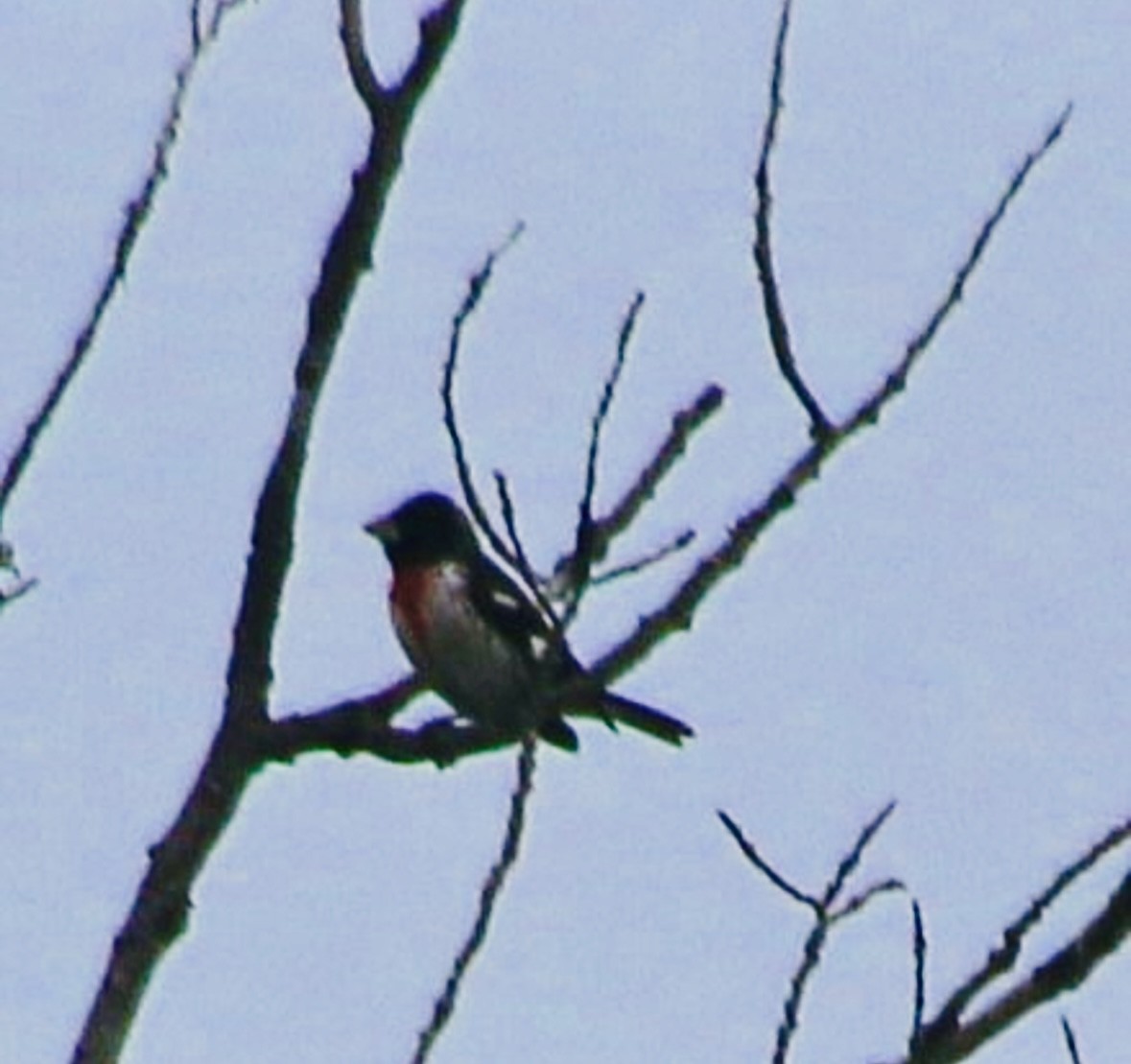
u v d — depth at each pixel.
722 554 8.08
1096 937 6.54
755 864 6.87
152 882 7.26
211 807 7.40
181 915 7.22
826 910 6.69
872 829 6.75
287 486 7.57
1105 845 6.57
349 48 7.46
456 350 7.75
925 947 6.57
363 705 9.16
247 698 7.52
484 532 7.78
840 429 7.88
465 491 7.78
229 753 7.47
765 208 7.71
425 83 7.50
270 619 7.56
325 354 7.57
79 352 7.46
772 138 7.77
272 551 7.57
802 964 6.61
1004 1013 6.54
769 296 7.75
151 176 7.57
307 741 7.48
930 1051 6.51
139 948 7.14
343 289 7.55
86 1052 6.93
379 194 7.51
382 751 9.13
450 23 7.50
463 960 6.51
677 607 8.09
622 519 8.38
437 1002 6.48
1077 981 6.53
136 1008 7.06
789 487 8.03
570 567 7.82
